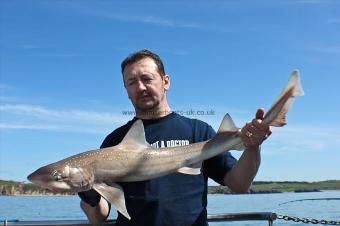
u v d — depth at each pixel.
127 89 1.64
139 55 1.61
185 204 1.49
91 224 1.68
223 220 1.76
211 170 1.61
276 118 1.33
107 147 1.60
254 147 1.41
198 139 1.60
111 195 1.44
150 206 1.48
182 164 1.50
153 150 1.51
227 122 1.48
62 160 1.46
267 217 1.79
